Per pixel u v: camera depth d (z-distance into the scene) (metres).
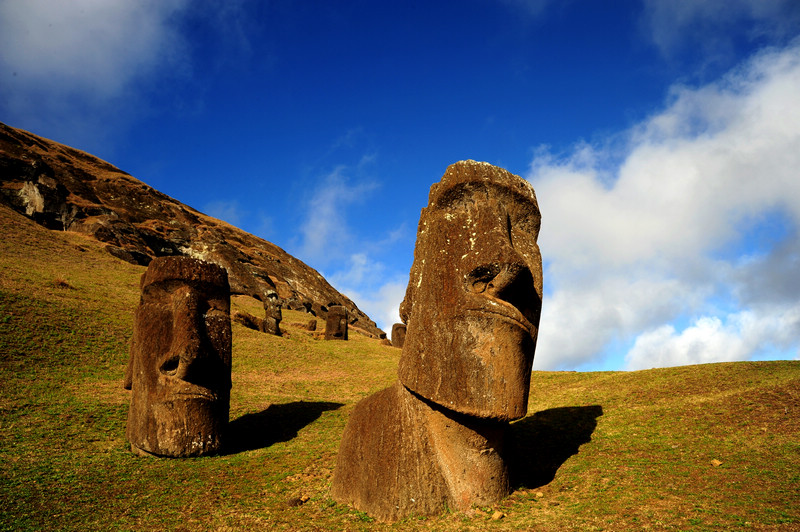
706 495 6.85
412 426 7.53
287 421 14.91
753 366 13.59
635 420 11.03
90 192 61.59
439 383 7.20
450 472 7.33
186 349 11.05
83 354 18.59
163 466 10.27
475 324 7.07
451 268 7.48
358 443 8.07
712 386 12.49
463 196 7.89
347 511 7.63
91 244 44.69
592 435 10.50
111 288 31.05
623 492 7.37
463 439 7.34
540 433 10.98
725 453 8.38
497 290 7.18
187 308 11.54
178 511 8.00
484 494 7.29
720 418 10.13
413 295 8.12
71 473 9.52
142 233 55.91
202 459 10.88
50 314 21.17
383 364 26.27
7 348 17.06
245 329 30.06
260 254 77.62
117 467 10.08
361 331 53.19
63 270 32.53
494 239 7.27
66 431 12.02
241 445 12.41
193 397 11.23
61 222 49.50
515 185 8.02
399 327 39.22
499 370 6.99
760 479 7.18
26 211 47.78
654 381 14.07
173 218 67.69
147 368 11.37
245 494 8.73
